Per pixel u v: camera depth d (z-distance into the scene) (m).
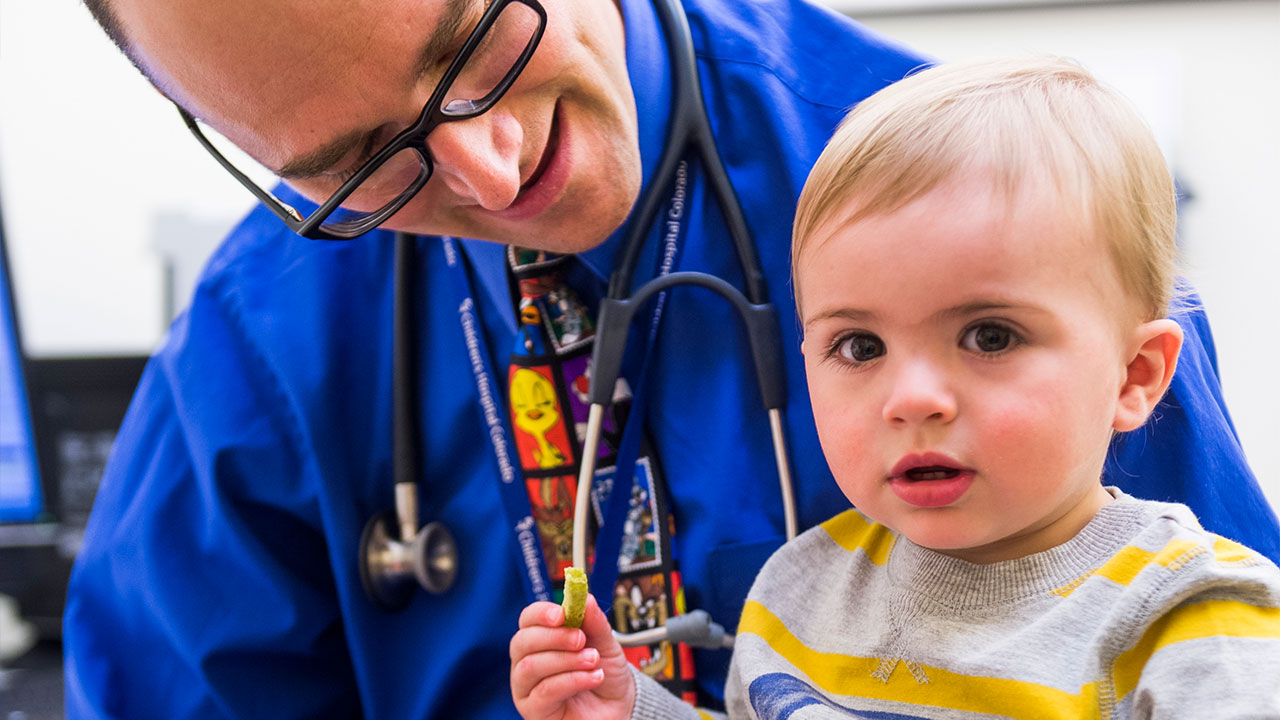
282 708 1.02
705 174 0.97
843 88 1.00
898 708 0.67
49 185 1.90
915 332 0.61
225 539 1.02
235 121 0.70
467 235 0.86
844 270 0.64
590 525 0.92
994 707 0.63
